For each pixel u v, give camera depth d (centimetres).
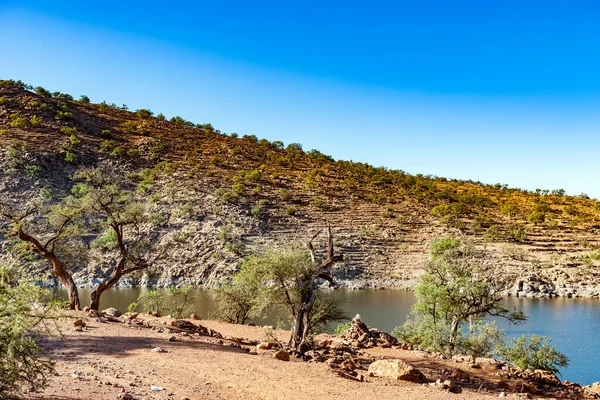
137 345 1850
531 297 8944
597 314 6919
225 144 18350
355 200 14538
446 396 1523
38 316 942
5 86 16275
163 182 13000
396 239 11856
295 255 2225
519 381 1995
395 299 8006
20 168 11081
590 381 3609
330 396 1362
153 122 19038
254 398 1275
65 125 15150
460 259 3531
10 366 874
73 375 1266
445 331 3097
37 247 2967
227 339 2489
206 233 10556
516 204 16812
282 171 16438
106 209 3247
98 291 3089
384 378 1767
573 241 12362
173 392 1220
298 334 2198
